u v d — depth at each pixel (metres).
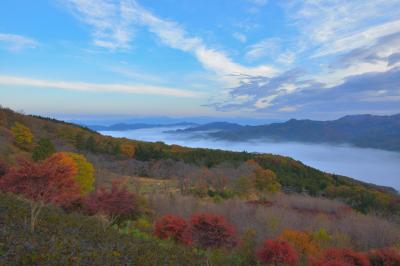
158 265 11.76
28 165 12.88
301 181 68.75
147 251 12.93
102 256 10.62
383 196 54.09
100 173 45.09
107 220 19.06
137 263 11.11
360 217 32.56
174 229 17.92
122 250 12.12
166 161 66.25
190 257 14.59
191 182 50.16
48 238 11.20
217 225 15.22
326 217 33.16
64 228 13.25
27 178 12.49
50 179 12.88
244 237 19.77
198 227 15.34
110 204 19.03
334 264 16.39
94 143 75.50
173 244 16.70
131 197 20.61
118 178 47.56
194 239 15.42
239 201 38.47
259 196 50.06
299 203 42.22
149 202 31.59
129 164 61.44
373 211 43.78
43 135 78.25
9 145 53.31
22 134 62.12
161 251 13.80
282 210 33.34
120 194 19.94
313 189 63.09
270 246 16.62
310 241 22.33
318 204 41.78
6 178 13.30
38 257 9.14
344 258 17.14
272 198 46.38
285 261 16.33
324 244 22.94
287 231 22.45
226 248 17.72
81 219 16.31
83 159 31.81
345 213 36.94
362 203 50.19
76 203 19.08
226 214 29.14
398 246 24.22
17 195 16.20
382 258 18.06
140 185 44.84
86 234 13.22
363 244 25.41
